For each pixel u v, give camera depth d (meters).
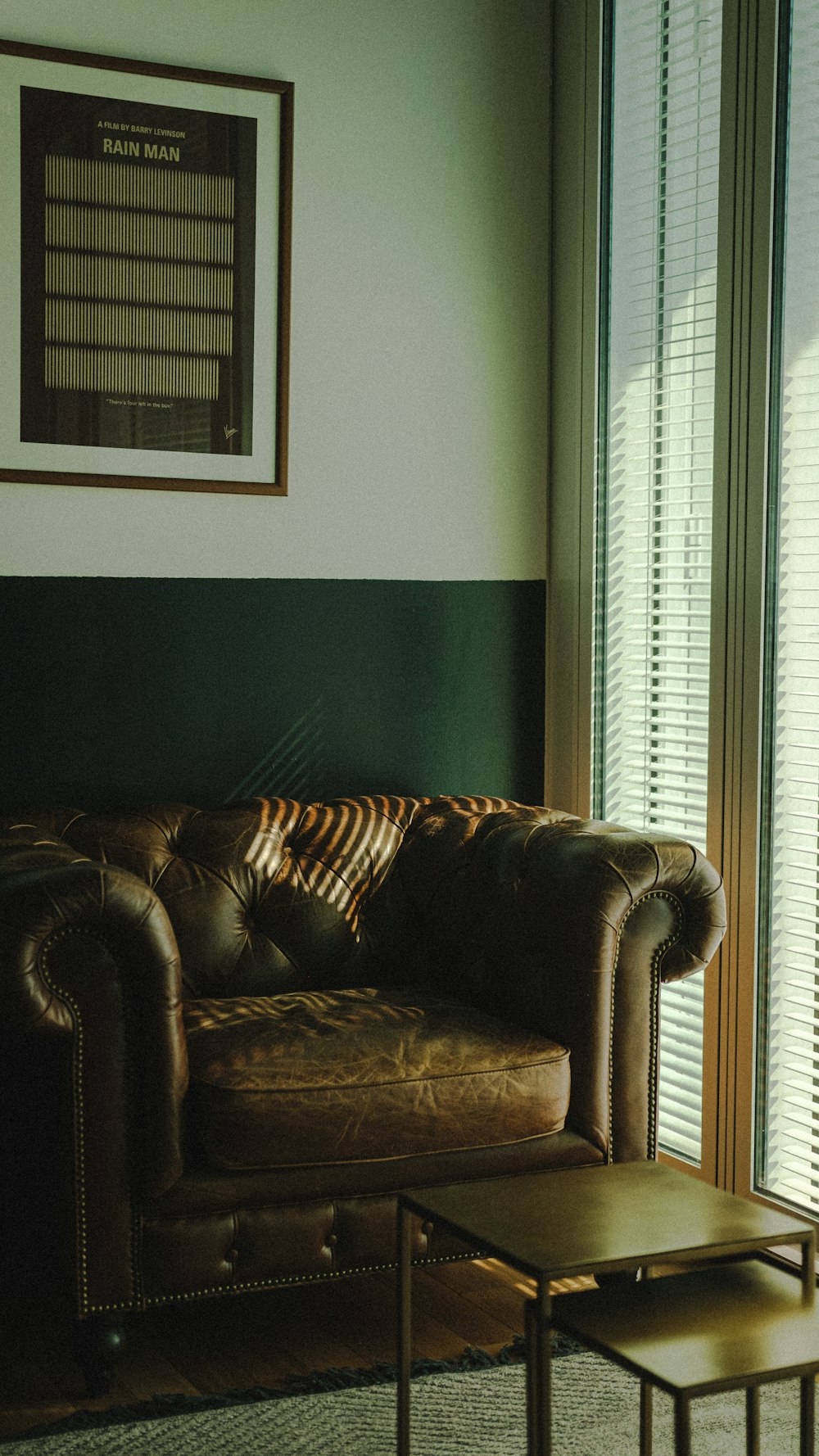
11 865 2.50
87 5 3.34
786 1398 2.54
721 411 3.23
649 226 3.52
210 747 3.55
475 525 3.84
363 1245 2.64
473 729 3.87
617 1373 2.60
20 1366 2.61
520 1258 1.82
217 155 3.47
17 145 3.28
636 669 3.60
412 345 3.73
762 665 3.13
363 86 3.63
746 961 3.17
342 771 3.70
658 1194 2.09
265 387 3.56
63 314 3.35
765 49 3.06
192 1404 2.45
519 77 3.81
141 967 2.45
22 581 3.34
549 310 3.90
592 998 2.81
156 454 3.45
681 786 3.44
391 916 3.34
